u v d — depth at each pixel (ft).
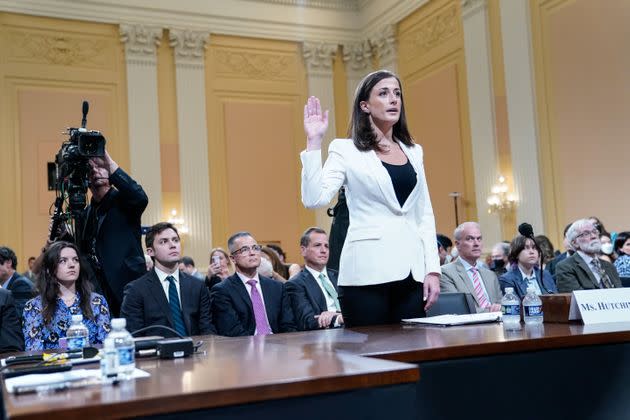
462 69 34.73
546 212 30.12
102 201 10.50
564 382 5.21
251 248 13.82
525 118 30.86
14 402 3.60
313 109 7.31
